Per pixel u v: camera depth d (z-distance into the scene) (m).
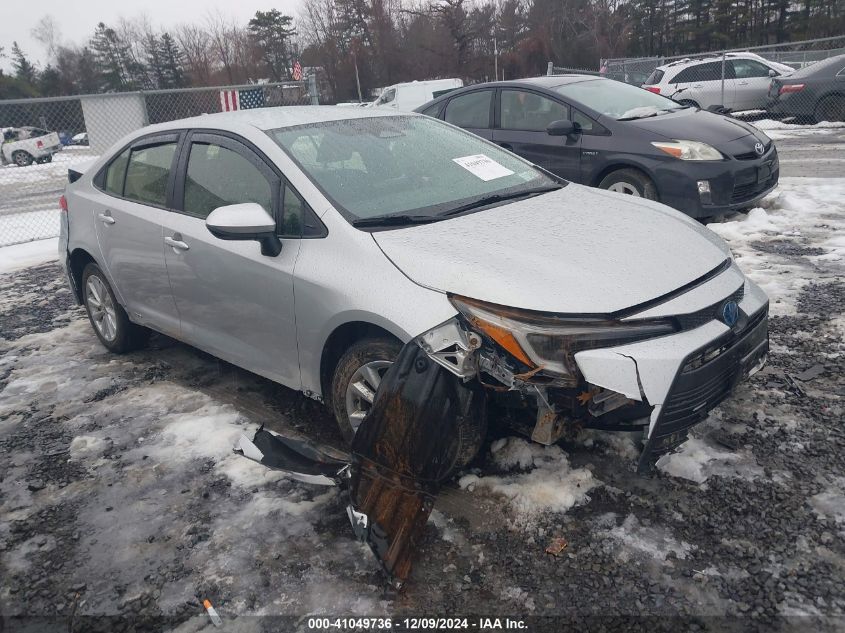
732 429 3.38
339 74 54.09
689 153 6.78
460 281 2.78
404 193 3.52
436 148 4.04
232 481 3.29
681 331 2.70
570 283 2.73
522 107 7.97
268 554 2.76
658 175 6.90
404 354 2.80
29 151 21.20
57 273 7.86
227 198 3.76
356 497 2.79
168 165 4.25
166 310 4.32
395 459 2.75
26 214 11.73
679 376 2.58
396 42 53.03
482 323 2.65
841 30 52.03
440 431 2.72
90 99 10.06
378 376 3.09
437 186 3.66
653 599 2.40
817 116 15.42
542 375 2.61
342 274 3.10
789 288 5.20
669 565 2.54
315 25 60.97
